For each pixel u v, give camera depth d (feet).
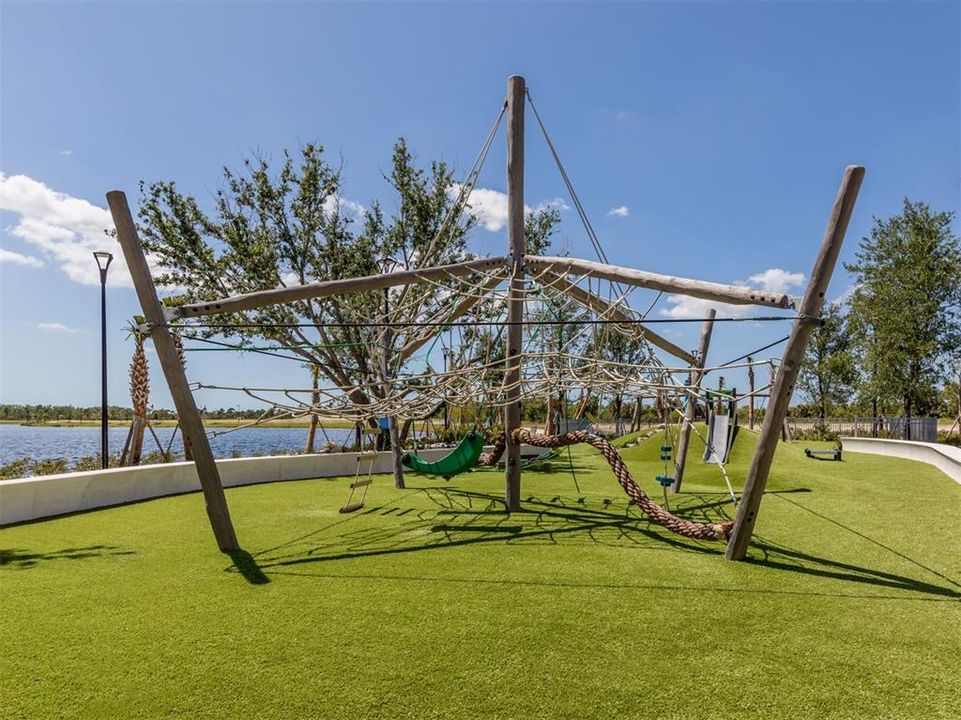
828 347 117.70
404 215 70.03
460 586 21.18
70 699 13.44
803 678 14.56
